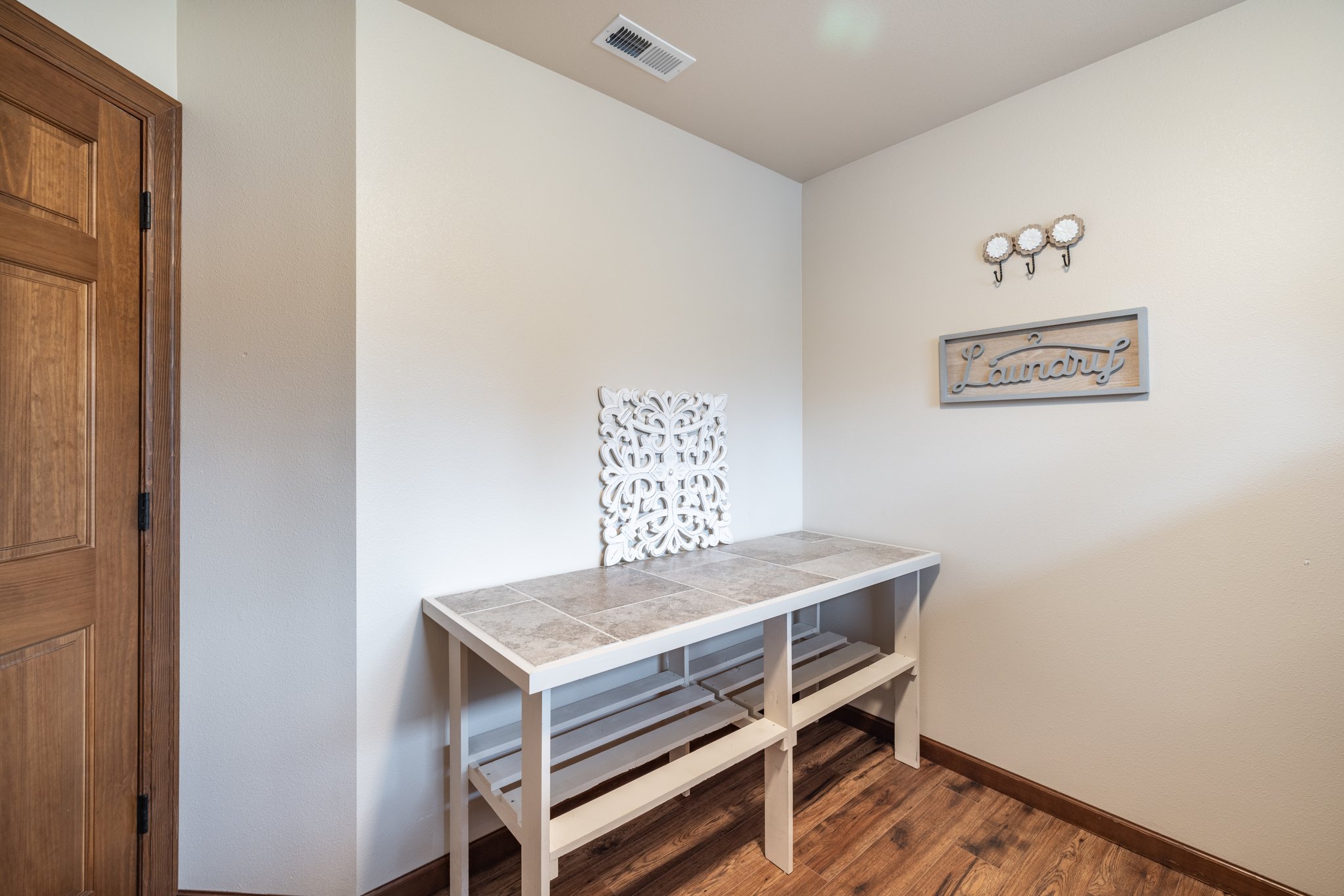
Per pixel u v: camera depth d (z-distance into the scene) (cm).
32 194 119
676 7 152
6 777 116
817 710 175
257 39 146
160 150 142
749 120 210
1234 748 155
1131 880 159
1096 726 179
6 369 116
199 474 146
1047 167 186
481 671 167
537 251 177
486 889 157
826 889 156
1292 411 145
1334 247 139
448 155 158
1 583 115
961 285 208
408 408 152
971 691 208
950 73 182
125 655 136
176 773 146
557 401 183
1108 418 175
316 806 146
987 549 203
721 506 230
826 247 254
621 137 198
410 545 153
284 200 145
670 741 156
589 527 192
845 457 247
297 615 145
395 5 149
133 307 137
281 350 145
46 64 121
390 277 148
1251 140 150
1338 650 140
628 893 155
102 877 132
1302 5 142
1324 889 142
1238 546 153
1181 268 161
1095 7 152
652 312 208
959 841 175
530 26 159
